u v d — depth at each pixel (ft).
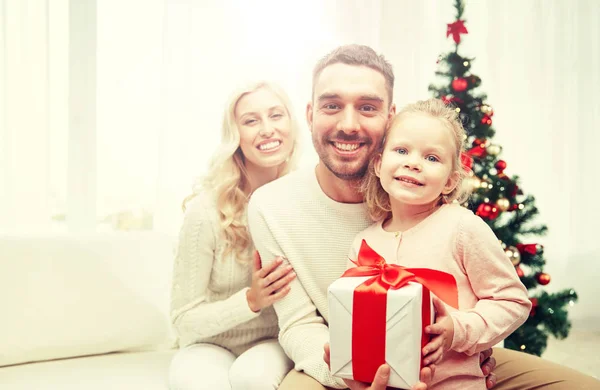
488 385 3.84
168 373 4.92
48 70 8.25
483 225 3.70
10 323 4.99
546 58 11.40
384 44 9.82
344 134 4.08
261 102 4.88
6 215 8.10
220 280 4.91
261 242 4.44
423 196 3.70
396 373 3.09
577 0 11.44
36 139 8.20
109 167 8.43
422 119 3.80
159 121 8.43
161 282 5.75
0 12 8.07
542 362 4.22
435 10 10.38
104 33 8.40
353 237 4.34
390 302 3.07
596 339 11.22
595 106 11.59
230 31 8.54
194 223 4.81
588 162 11.68
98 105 8.39
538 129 11.45
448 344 3.25
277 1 8.69
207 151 8.42
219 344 4.92
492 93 11.05
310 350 3.92
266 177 5.22
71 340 5.18
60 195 8.41
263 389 3.93
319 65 4.33
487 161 7.27
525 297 3.61
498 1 11.03
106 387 4.54
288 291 4.26
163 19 8.38
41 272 5.21
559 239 11.63
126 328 5.40
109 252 5.55
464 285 3.72
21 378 4.72
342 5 9.23
